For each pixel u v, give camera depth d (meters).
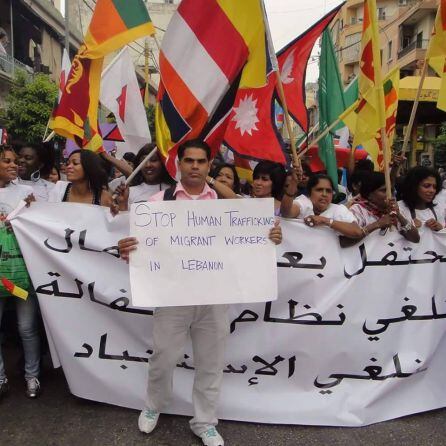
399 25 26.58
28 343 3.23
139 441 2.80
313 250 3.14
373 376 3.17
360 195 3.82
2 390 3.26
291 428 2.99
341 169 8.01
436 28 3.56
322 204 3.38
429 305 3.26
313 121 20.03
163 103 3.11
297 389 3.14
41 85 15.16
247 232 2.67
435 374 3.29
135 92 5.91
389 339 3.20
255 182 3.75
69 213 3.15
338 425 3.01
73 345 3.13
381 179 3.53
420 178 3.65
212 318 2.73
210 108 3.15
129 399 3.11
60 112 4.08
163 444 2.78
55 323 3.12
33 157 4.19
